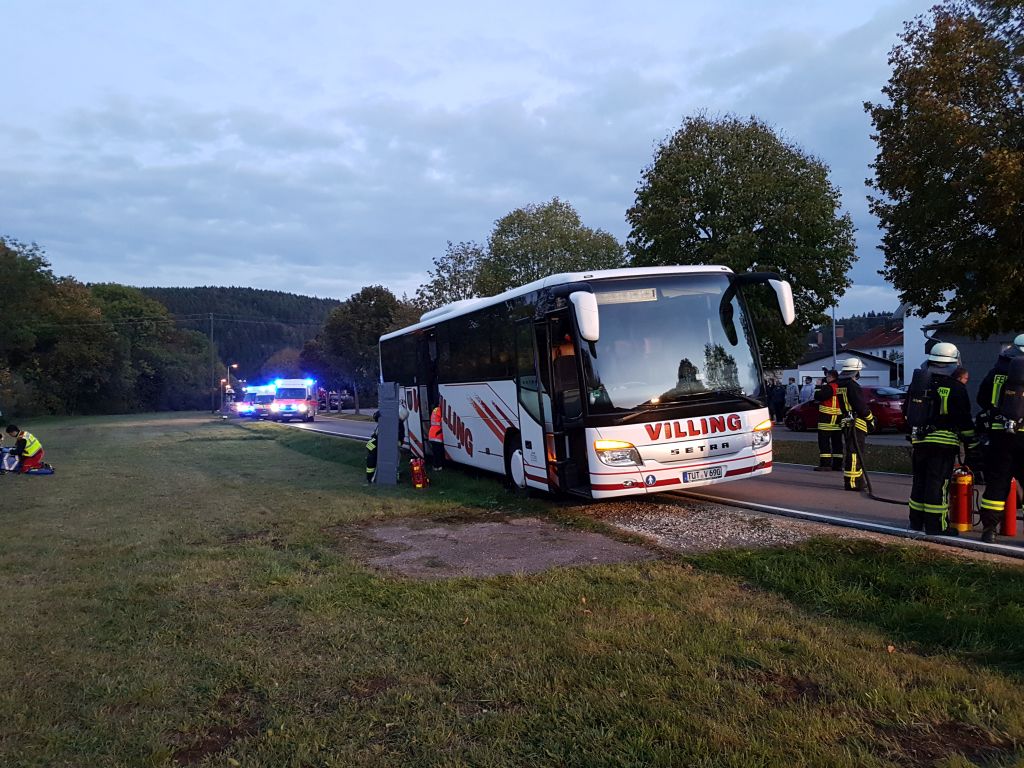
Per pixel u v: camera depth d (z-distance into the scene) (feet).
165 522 34.91
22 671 16.40
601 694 13.75
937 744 11.86
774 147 86.53
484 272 142.92
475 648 16.33
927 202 48.73
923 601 17.76
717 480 31.53
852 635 16.30
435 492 41.91
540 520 31.73
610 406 30.68
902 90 51.19
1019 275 46.98
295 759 12.05
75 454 80.12
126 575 24.62
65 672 16.25
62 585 23.62
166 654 17.08
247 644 17.47
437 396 53.57
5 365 197.57
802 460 50.83
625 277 32.22
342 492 43.37
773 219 84.33
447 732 12.71
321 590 21.68
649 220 86.07
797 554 22.20
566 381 32.22
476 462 45.44
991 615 16.62
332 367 241.76
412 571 23.93
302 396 164.66
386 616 19.12
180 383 287.07
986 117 47.11
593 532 28.48
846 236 88.99
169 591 22.38
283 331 465.47
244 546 28.81
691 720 12.52
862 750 11.58
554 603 19.29
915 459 25.57
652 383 31.30
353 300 214.28
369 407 241.76
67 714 14.21
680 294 32.55
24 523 36.22
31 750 12.78
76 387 233.35
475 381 44.57
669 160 86.94
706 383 31.91
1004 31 46.73
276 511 36.76
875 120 53.11
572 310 31.37
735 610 18.17
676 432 30.94
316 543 28.96
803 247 84.74
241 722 13.65
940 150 47.29
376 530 31.37
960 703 12.98
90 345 233.76
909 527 26.27
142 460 71.05
